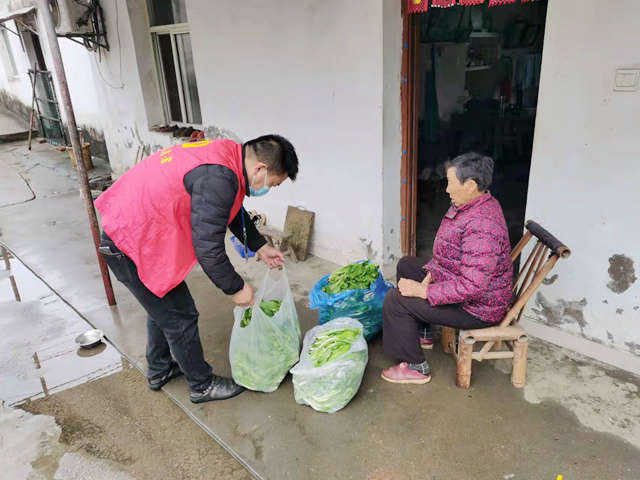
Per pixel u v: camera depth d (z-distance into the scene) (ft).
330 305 9.24
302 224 13.48
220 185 6.64
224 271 6.95
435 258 8.07
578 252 8.43
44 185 23.45
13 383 9.30
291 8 11.49
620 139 7.42
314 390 7.80
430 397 8.13
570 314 8.89
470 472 6.71
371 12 9.87
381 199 11.19
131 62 19.38
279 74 12.58
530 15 17.43
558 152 8.19
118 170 23.48
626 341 8.29
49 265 14.61
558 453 6.90
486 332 7.80
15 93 39.22
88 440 7.79
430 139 18.85
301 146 12.84
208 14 14.06
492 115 18.95
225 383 8.49
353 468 6.89
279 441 7.45
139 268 7.02
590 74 7.48
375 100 10.44
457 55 18.03
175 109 19.66
